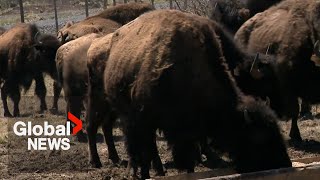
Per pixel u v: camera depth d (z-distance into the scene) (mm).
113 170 10250
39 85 17844
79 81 11984
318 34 11328
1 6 56875
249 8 15047
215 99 7742
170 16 8328
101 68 9812
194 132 7980
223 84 7793
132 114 8492
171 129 8047
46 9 52906
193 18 8188
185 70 7879
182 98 7887
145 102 8133
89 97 10547
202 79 7836
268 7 14844
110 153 10977
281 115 11336
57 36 17859
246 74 8938
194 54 7879
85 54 11836
